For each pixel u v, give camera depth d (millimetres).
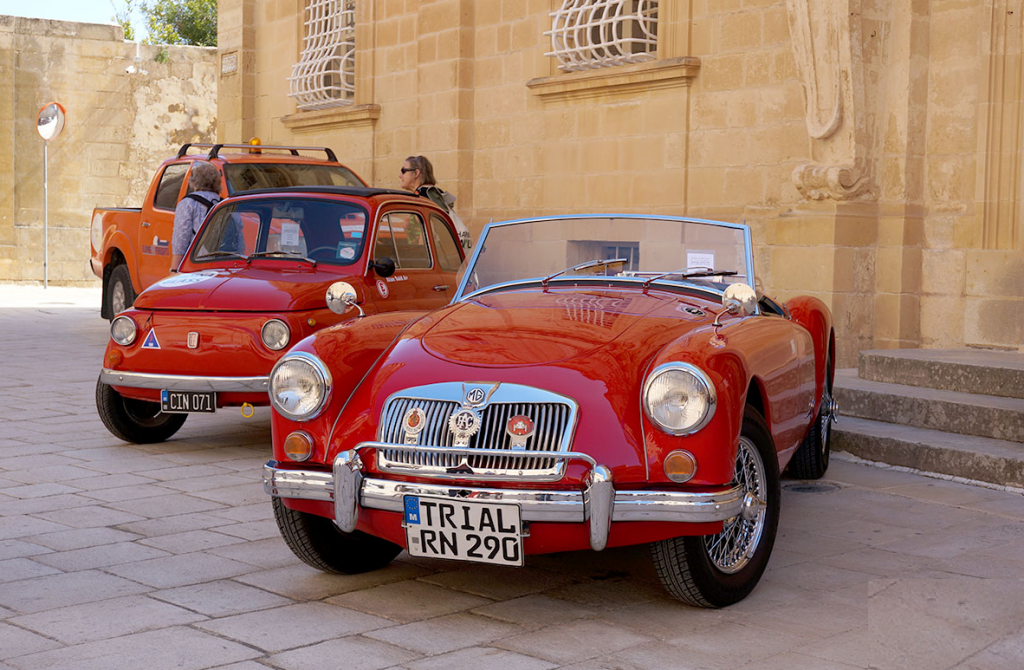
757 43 9555
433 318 4750
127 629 3846
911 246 8734
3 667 3482
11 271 21906
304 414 4203
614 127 10984
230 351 6473
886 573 4559
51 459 6617
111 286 12078
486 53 12656
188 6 31938
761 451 4293
